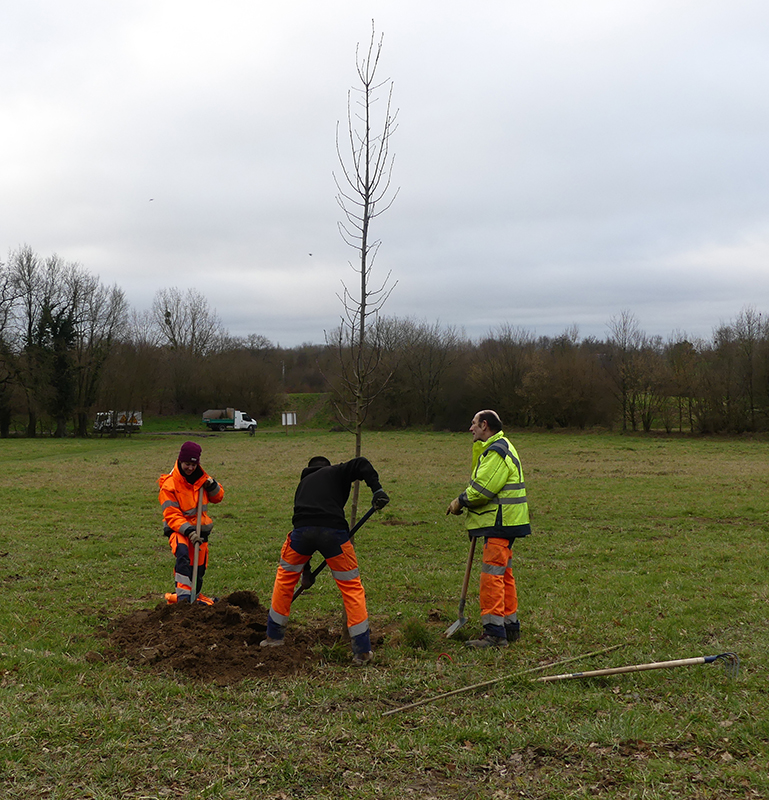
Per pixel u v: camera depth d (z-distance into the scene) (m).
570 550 11.46
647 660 5.88
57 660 5.80
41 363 58.12
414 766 4.10
